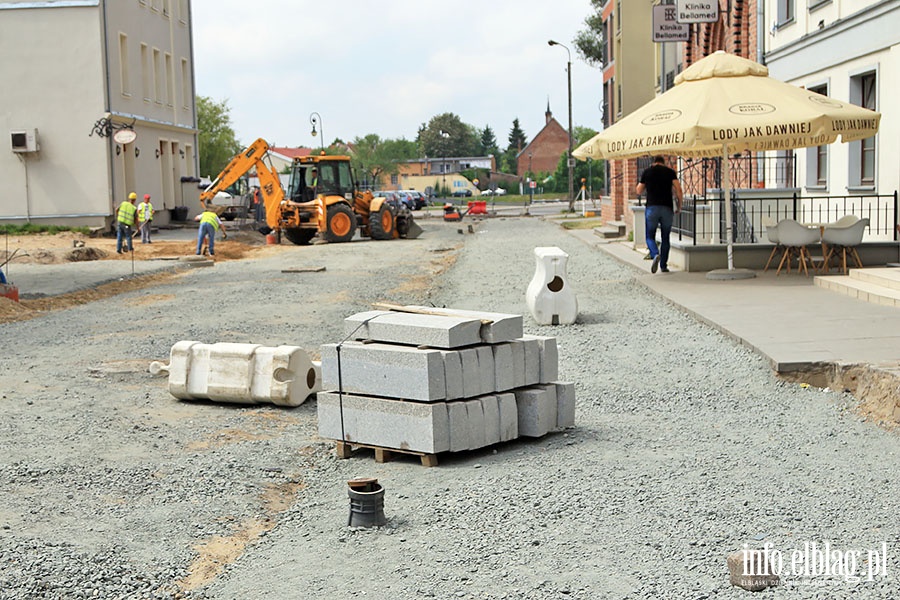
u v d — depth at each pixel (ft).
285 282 71.82
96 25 128.98
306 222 122.11
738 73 53.98
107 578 17.74
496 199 361.92
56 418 30.14
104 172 130.21
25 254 92.63
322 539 19.95
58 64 129.29
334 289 66.39
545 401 26.84
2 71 129.29
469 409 25.25
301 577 17.95
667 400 30.86
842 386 30.94
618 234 106.22
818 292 48.49
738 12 81.00
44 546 19.15
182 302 60.49
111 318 53.78
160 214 152.05
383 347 25.58
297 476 24.67
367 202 128.16
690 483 22.43
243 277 77.10
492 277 69.26
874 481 22.34
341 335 46.06
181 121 166.81
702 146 51.67
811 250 59.98
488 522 20.42
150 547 19.49
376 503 20.49
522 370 26.76
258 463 25.43
